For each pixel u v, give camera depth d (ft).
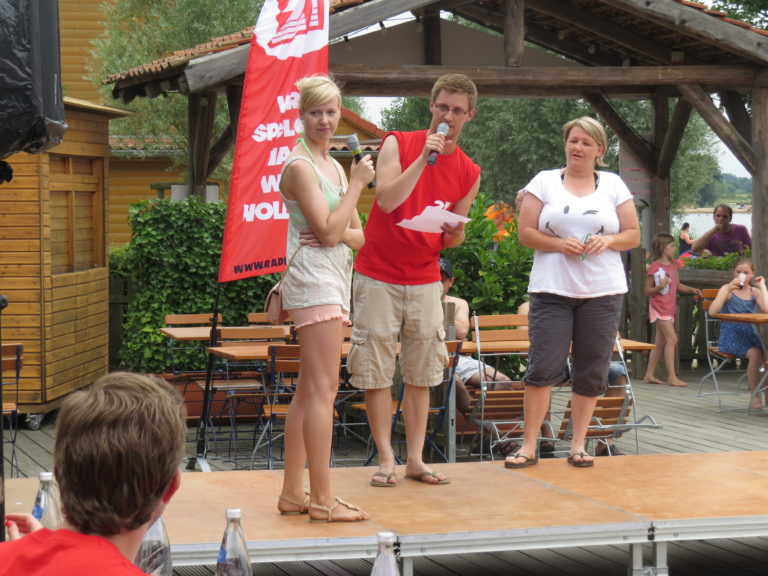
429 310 17.01
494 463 19.60
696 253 49.47
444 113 16.28
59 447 5.96
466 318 27.35
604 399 24.11
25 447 29.43
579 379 18.90
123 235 77.77
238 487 17.49
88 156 36.55
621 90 46.57
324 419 14.79
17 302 32.35
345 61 42.80
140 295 34.19
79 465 5.85
